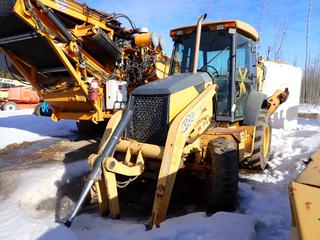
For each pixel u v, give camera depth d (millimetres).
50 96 6957
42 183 4566
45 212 4098
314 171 1872
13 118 11234
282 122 9898
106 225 3361
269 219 3605
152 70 7117
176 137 3414
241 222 3174
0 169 5395
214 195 3648
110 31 6871
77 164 5355
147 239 2875
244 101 5230
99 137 7906
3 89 18375
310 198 1632
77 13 6137
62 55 5805
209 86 4289
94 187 3861
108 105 6461
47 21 5703
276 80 9586
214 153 3600
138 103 3910
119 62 6996
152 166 3646
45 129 9031
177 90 3801
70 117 7043
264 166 5668
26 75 7160
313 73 25141
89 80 6266
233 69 4645
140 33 7230
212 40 4902
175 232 2965
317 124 11336
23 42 6203
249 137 4980
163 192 3246
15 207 3844
